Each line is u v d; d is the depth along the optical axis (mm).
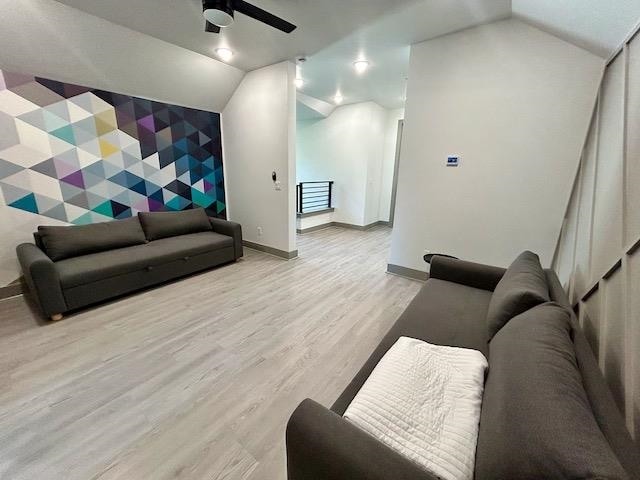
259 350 1998
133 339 2092
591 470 476
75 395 1580
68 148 2840
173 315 2441
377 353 1360
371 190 5875
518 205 2537
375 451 696
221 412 1494
